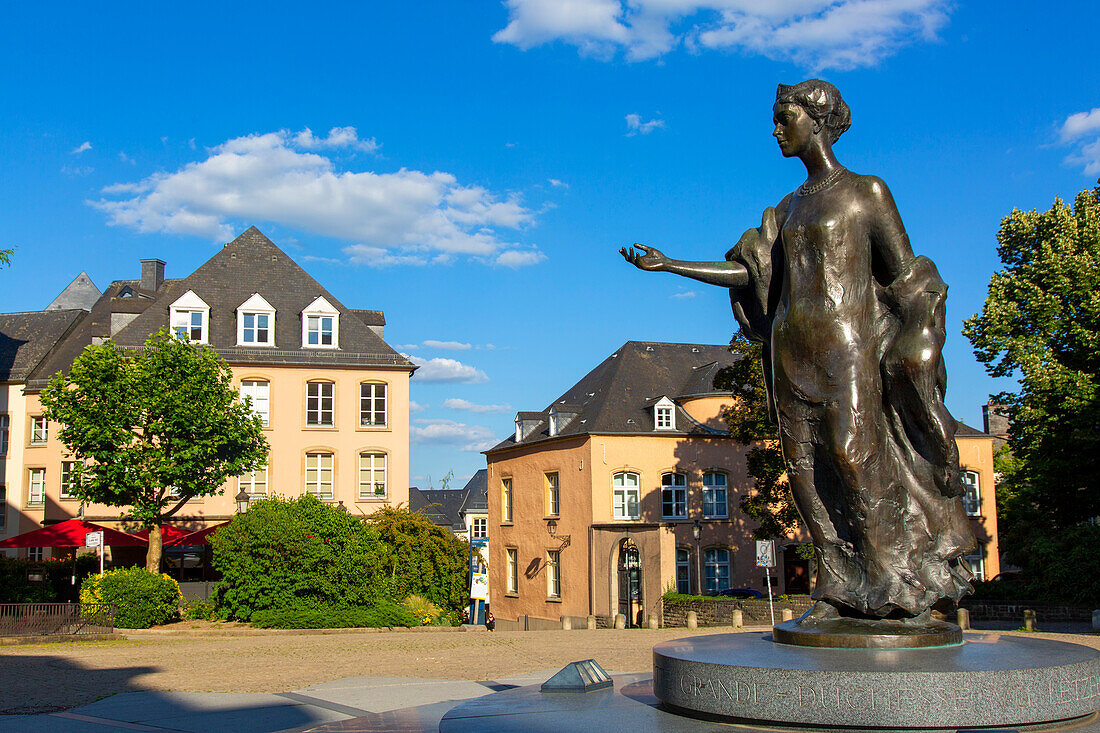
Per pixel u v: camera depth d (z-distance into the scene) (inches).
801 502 296.5
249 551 1082.7
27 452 1753.2
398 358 1759.4
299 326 1745.8
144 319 1688.0
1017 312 1237.7
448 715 277.6
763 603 1182.9
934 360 280.4
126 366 1227.2
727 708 238.8
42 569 1344.7
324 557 1089.4
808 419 292.7
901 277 287.3
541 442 1726.1
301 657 748.0
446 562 1300.4
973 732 219.6
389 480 1718.8
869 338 287.7
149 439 1227.9
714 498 1673.2
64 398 1199.6
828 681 226.5
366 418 1728.6
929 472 290.4
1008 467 1900.8
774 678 231.9
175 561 1625.2
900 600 273.1
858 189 291.9
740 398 1327.5
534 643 885.8
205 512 1625.2
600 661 677.3
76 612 1001.5
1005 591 1338.6
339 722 298.7
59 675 636.7
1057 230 1233.4
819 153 302.7
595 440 1599.4
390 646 852.6
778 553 1652.3
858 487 282.2
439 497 3919.8
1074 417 1142.3
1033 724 225.9
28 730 415.8
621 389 1716.3
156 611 1046.4
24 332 1931.6
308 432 1692.9
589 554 1557.6
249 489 1653.5
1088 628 1088.2
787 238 298.4
